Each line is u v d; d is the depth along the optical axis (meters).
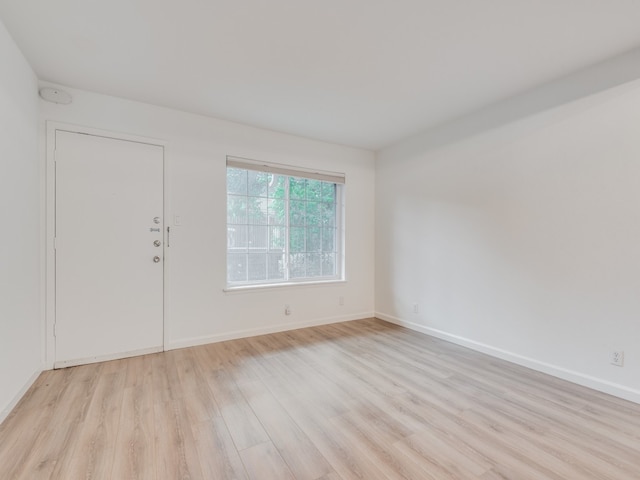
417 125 3.44
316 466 1.50
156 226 2.96
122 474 1.44
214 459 1.54
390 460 1.54
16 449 1.60
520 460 1.54
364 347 3.15
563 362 2.45
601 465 1.51
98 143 2.72
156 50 2.13
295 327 3.78
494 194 2.93
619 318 2.17
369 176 4.36
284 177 3.83
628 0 1.66
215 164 3.26
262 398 2.13
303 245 3.97
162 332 2.99
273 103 2.92
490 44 2.06
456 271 3.28
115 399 2.10
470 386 2.32
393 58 2.22
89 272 2.69
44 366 2.53
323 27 1.90
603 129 2.24
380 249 4.30
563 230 2.45
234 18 1.82
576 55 2.17
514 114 2.77
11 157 1.97
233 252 3.49
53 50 2.12
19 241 2.09
